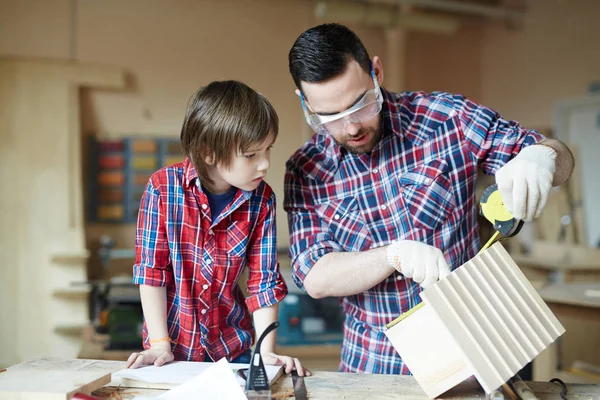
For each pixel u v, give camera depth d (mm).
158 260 1421
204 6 5277
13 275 4477
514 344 1058
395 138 1505
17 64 4613
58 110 4676
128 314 2986
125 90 5039
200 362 1338
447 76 6504
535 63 6109
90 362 1308
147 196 1436
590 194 5672
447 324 1040
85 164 4934
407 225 1490
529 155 1215
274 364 1322
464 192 1501
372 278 1312
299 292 3730
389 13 5395
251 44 5402
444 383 1113
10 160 4555
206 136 1324
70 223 4633
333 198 1546
